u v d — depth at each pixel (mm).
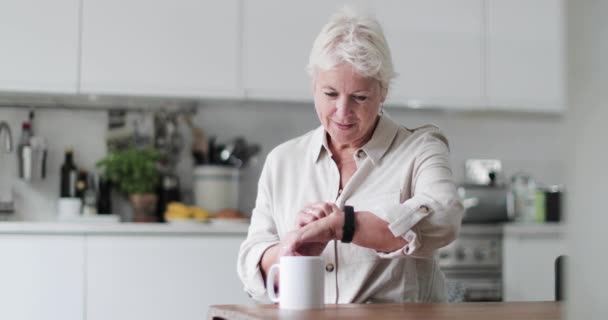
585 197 683
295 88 3867
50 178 3959
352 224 1639
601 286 676
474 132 4445
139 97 3881
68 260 3416
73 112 3988
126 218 4008
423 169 1832
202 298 3512
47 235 3410
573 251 701
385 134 1913
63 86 3648
